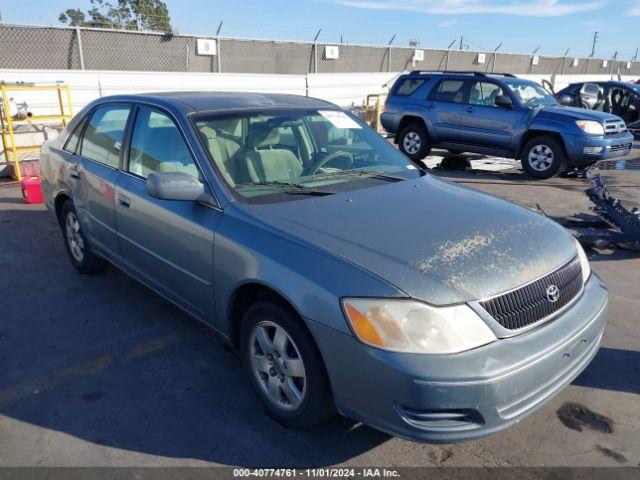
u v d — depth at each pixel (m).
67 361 3.46
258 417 2.92
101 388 3.17
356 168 3.72
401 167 3.87
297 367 2.61
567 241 2.96
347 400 2.38
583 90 14.88
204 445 2.70
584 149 9.02
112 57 13.10
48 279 4.75
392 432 2.28
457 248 2.58
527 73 24.81
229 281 2.87
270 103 3.91
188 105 3.62
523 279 2.49
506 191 8.54
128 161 3.85
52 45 12.20
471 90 10.30
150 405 3.02
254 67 15.61
